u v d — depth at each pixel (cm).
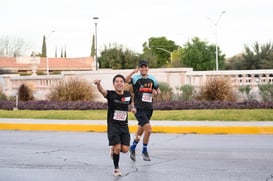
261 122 1559
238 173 823
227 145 1188
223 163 928
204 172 837
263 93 2189
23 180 786
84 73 2608
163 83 2339
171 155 1038
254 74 2336
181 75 2472
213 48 7238
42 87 2739
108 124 813
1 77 2877
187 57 7256
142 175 815
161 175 813
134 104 964
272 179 771
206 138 1343
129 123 1585
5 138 1392
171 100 2211
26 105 2173
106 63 6128
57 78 2680
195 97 2242
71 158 1016
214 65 7162
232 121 1606
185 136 1398
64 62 7625
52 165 930
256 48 5794
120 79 808
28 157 1033
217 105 1962
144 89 959
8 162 968
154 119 1688
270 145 1177
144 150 966
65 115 1842
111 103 805
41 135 1464
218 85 2189
